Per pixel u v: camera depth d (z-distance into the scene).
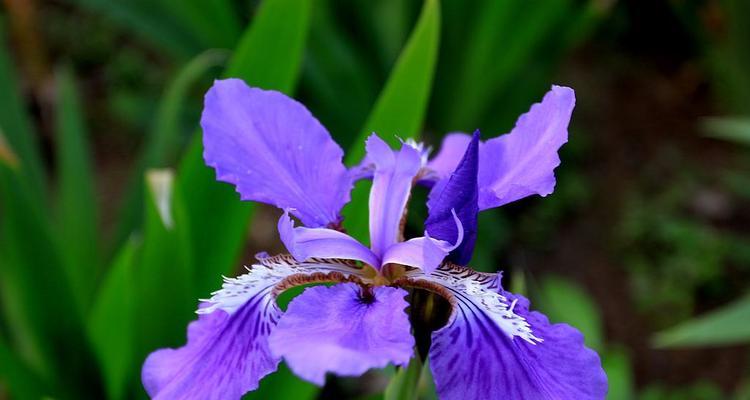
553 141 0.42
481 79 0.91
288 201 0.44
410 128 0.52
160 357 0.42
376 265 0.43
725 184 1.13
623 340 0.96
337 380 0.84
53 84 1.13
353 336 0.40
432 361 0.41
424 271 0.41
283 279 0.43
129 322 0.56
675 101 1.25
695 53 1.28
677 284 1.01
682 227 1.05
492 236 0.89
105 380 0.58
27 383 0.54
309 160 0.44
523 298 0.42
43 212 0.61
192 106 0.98
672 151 1.18
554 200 1.08
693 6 1.10
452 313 0.41
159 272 0.52
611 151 1.17
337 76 0.88
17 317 0.59
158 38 0.86
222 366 0.41
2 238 0.56
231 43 0.82
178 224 0.51
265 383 0.53
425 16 0.51
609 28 1.30
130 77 1.20
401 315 0.40
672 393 0.90
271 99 0.44
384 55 0.93
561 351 0.41
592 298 1.00
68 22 1.26
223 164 0.43
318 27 0.85
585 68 1.29
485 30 0.86
